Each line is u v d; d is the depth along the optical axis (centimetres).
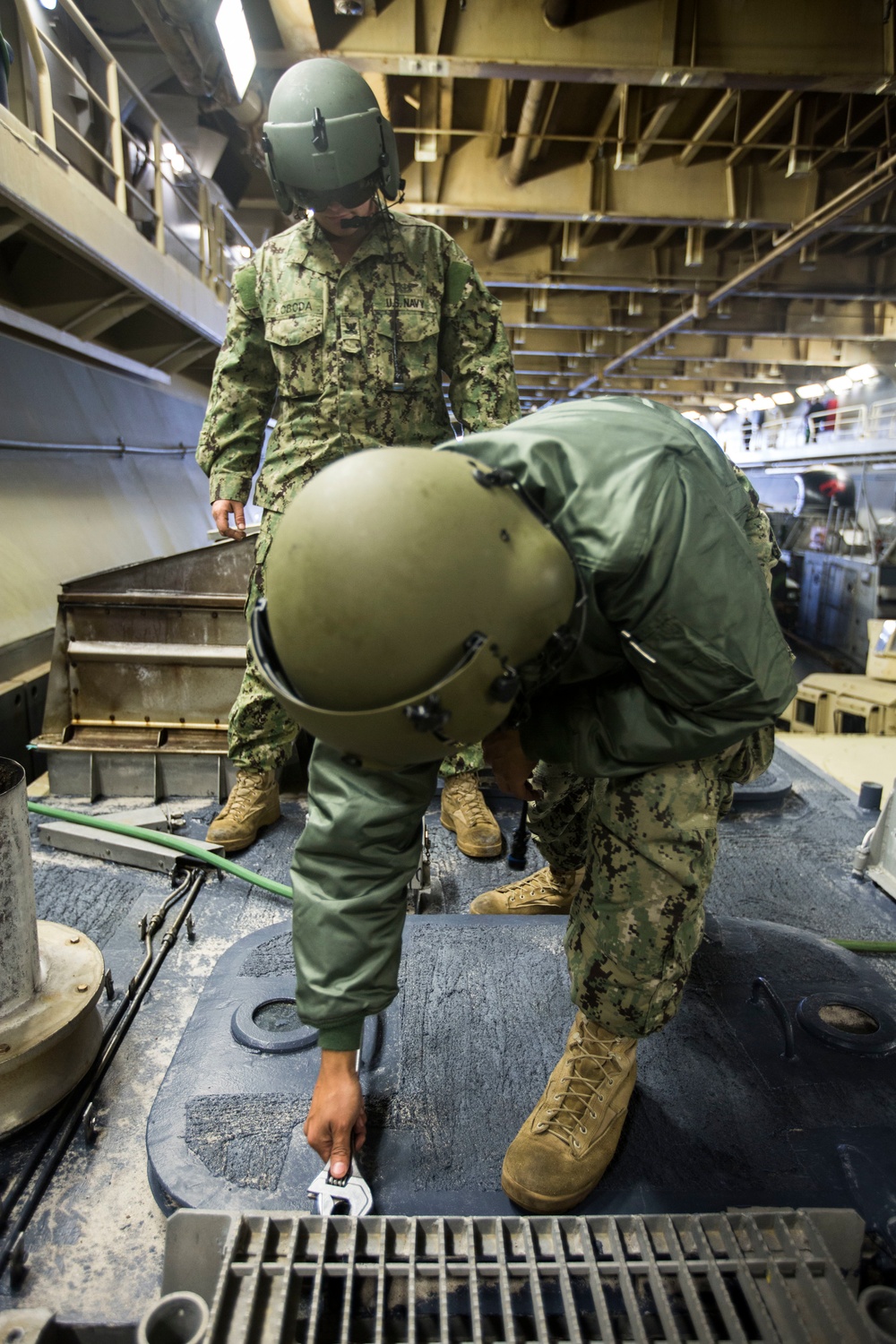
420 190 670
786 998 179
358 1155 136
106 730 292
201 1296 112
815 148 599
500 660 94
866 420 1388
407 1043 162
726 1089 154
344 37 471
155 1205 134
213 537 328
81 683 290
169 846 240
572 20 464
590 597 107
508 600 94
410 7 464
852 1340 102
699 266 884
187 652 286
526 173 667
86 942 169
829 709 734
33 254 479
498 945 192
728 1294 107
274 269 216
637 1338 100
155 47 761
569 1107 132
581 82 487
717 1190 132
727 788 143
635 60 469
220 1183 129
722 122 635
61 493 478
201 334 652
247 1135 138
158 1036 171
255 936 192
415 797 114
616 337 1198
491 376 223
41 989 154
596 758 122
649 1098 151
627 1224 117
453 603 89
